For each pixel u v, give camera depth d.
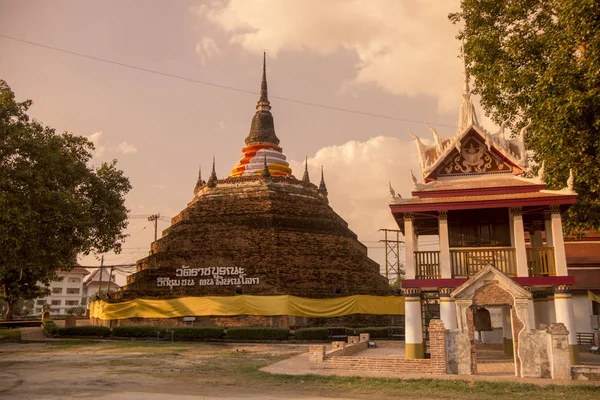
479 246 23.19
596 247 32.91
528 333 16.98
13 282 51.16
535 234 24.67
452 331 17.72
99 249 36.97
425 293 23.56
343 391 14.52
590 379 16.22
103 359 22.86
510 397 13.61
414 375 17.05
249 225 40.66
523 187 20.94
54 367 20.00
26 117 30.61
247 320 36.06
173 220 46.62
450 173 22.78
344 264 41.03
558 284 19.28
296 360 21.97
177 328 33.75
